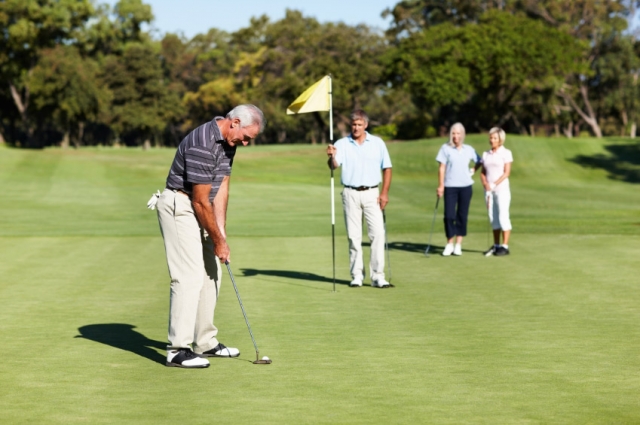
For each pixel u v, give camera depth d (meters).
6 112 82.06
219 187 5.94
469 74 63.38
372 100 89.31
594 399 4.75
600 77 77.62
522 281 9.66
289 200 27.78
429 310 7.84
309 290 9.20
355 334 6.72
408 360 5.77
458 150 12.48
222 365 5.70
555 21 77.31
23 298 8.62
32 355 5.99
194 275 5.79
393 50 67.75
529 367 5.55
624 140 56.06
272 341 6.49
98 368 5.60
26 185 34.84
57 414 4.47
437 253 12.82
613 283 9.40
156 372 5.50
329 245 13.91
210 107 93.00
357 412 4.50
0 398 4.82
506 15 66.19
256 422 4.31
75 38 81.38
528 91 69.62
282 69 74.00
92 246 13.59
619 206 25.91
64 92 74.62
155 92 88.75
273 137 102.44
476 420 4.33
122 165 45.31
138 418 4.39
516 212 23.00
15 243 14.04
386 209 24.66
